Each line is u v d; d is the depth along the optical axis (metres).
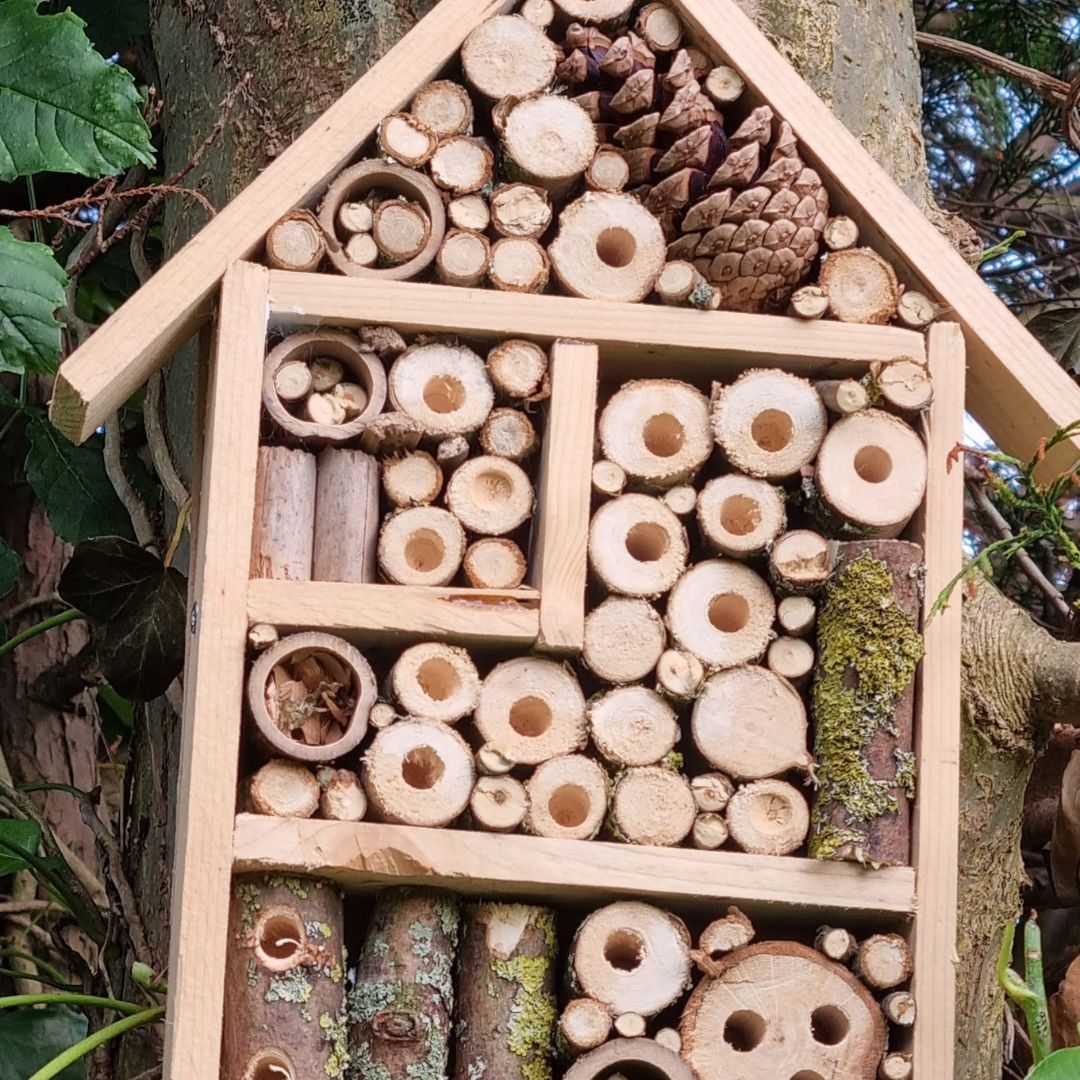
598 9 0.58
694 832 0.54
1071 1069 0.46
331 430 0.55
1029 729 0.63
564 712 0.54
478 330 0.56
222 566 0.53
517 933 0.54
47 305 0.60
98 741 0.89
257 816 0.52
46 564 0.88
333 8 0.66
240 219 0.55
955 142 0.99
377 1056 0.52
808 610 0.56
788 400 0.56
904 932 0.54
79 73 0.61
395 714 0.53
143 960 0.70
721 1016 0.52
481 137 0.58
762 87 0.58
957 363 0.57
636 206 0.57
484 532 0.55
